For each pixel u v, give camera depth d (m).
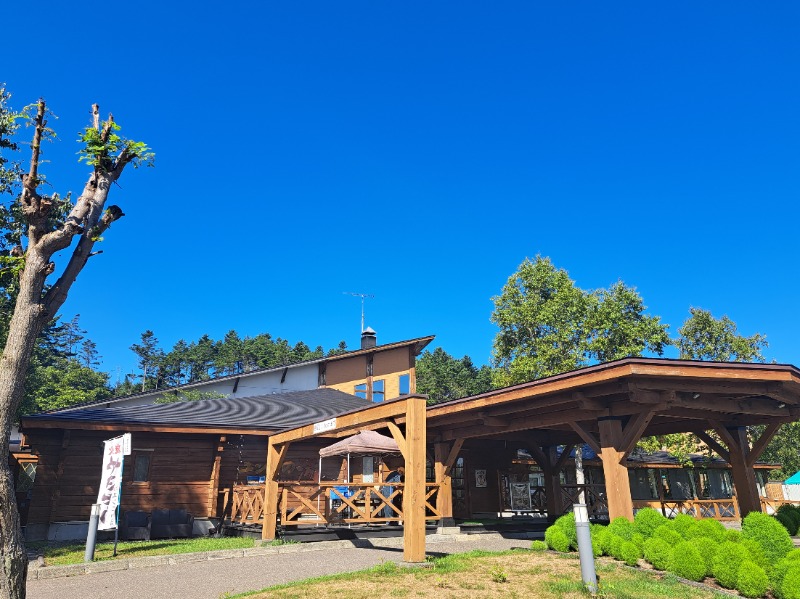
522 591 7.29
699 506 23.27
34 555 11.83
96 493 15.99
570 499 21.11
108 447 11.92
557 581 7.79
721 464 26.48
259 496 14.11
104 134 6.62
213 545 12.58
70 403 43.94
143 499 16.55
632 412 10.67
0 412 5.33
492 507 20.69
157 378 105.75
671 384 10.22
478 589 7.38
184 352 113.31
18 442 25.25
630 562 9.12
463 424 14.84
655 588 7.46
